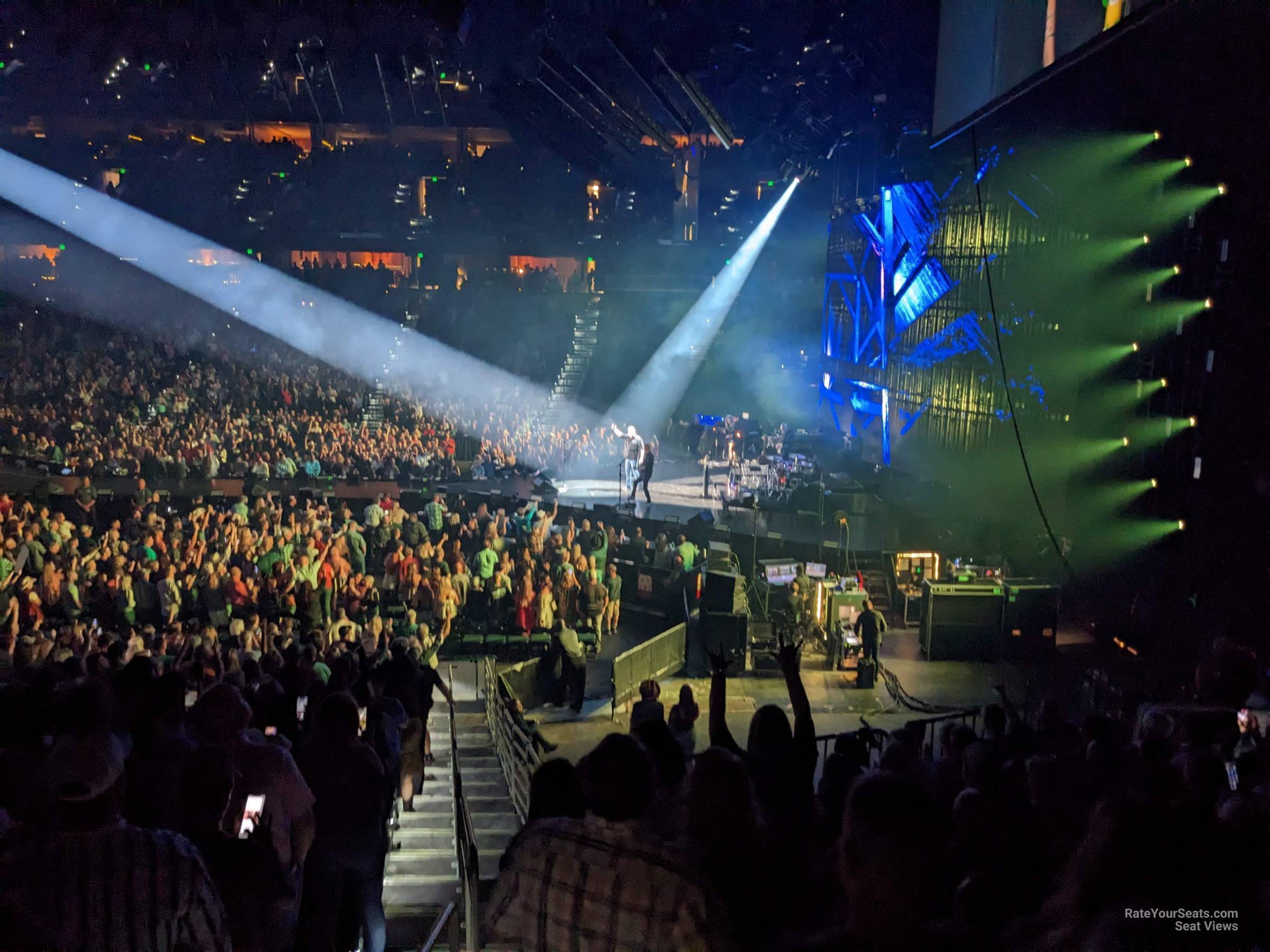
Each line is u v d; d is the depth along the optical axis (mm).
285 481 37156
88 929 3260
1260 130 18375
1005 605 24234
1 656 15984
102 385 47656
